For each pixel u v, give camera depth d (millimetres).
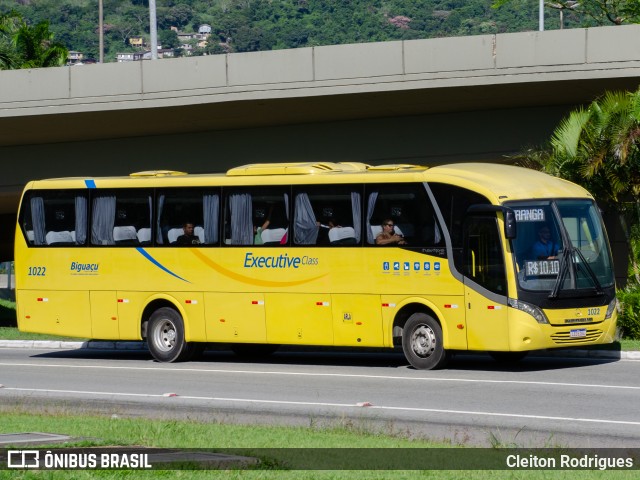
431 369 23781
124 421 16922
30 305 29234
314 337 25250
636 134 29047
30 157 47031
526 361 25656
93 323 28312
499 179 23562
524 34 33938
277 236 25781
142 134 44625
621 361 25156
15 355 31344
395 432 15797
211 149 44031
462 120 39875
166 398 20500
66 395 21297
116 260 28016
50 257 28938
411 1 162375
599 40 33281
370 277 24469
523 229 22938
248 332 26156
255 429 15898
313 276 25203
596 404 18391
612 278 23906
